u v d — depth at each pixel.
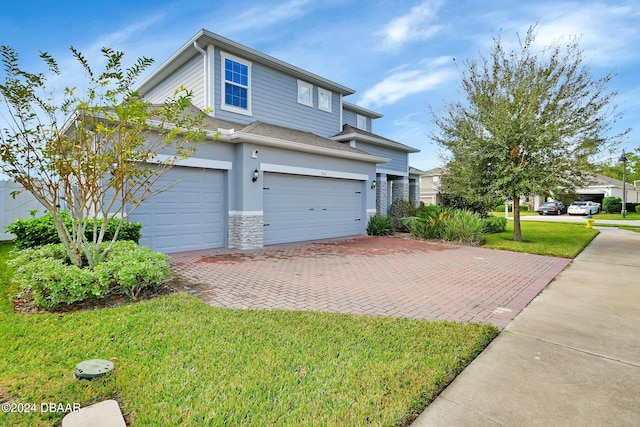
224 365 3.11
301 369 3.09
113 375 2.90
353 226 13.95
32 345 3.43
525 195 11.53
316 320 4.29
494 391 2.86
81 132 5.10
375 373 3.04
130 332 3.77
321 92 15.48
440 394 2.82
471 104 12.18
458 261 8.73
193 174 9.59
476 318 4.59
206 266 7.60
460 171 12.30
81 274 4.59
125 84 5.23
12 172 4.75
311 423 2.39
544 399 2.75
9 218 10.62
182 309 4.55
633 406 2.65
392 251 10.12
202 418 2.40
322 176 12.38
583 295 5.77
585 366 3.30
